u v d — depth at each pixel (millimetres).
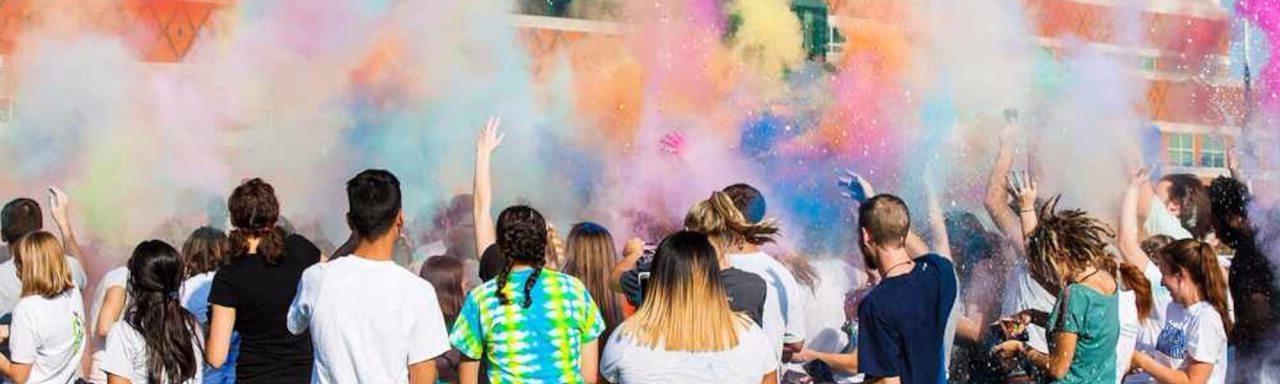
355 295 5586
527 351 5688
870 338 6082
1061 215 6770
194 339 6598
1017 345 7000
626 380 5496
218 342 6156
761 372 5590
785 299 6770
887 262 6234
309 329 6020
